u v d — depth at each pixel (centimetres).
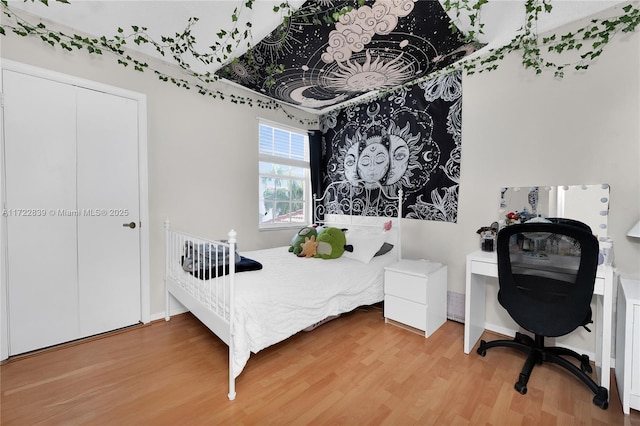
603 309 151
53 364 181
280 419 137
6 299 185
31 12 184
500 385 163
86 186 212
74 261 209
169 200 253
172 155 254
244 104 304
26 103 187
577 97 194
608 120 183
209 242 181
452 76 251
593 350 191
